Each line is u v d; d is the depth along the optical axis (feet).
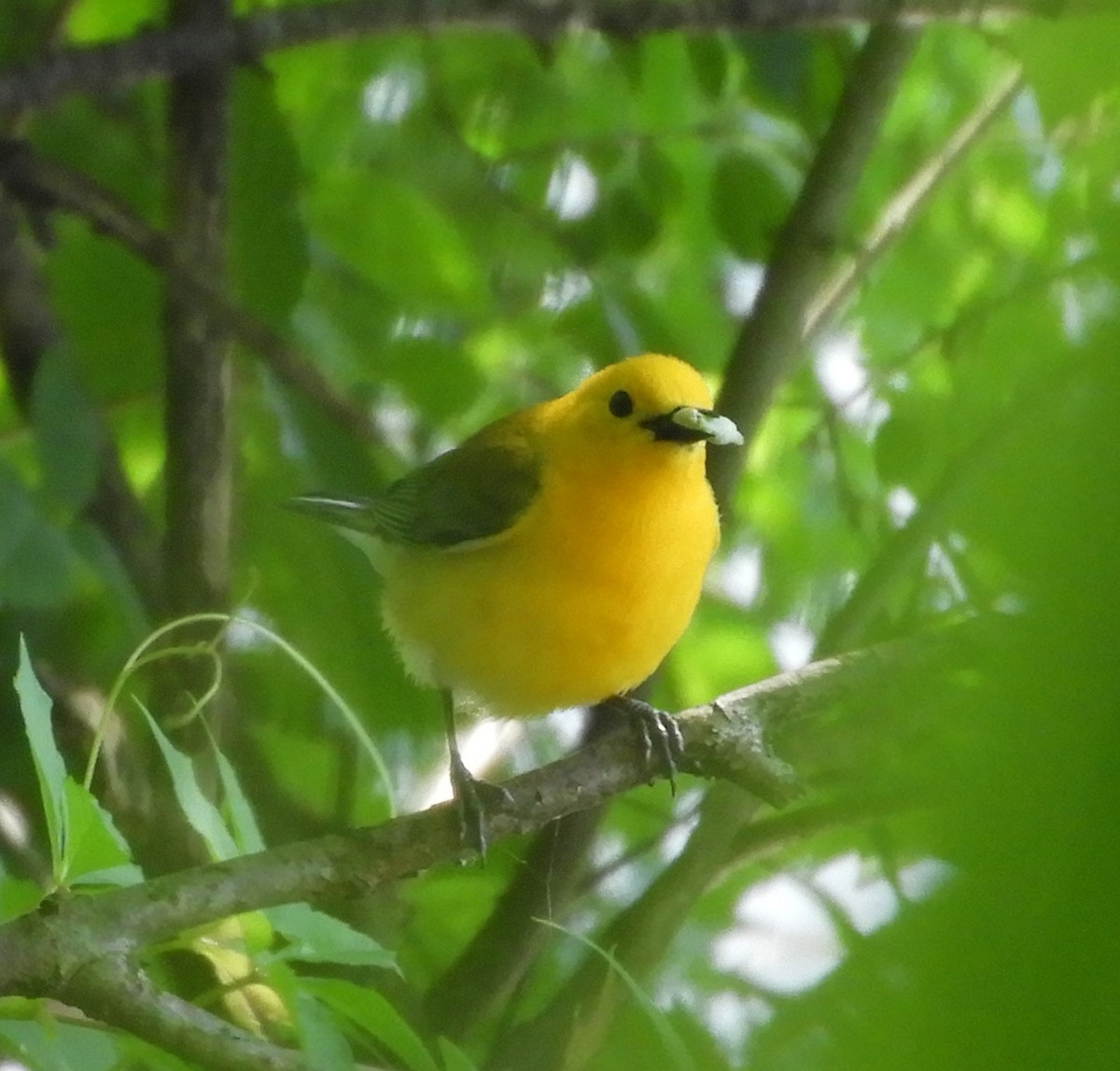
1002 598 7.10
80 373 32.04
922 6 36.65
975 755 5.89
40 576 26.68
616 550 30.22
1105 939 5.09
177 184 35.78
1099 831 5.13
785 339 37.52
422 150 46.14
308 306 41.78
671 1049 20.11
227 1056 18.83
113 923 19.35
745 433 37.09
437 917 40.73
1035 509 5.55
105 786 32.83
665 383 30.63
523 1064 31.65
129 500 34.83
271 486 37.88
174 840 32.81
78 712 33.27
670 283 48.73
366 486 36.78
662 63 46.01
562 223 46.44
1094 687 5.20
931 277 47.85
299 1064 18.94
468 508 31.17
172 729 33.86
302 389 36.73
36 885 23.86
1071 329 29.91
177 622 23.13
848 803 33.27
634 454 30.32
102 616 35.76
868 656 28.53
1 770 33.24
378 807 38.93
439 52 46.39
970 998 5.25
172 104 35.88
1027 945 5.19
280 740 39.60
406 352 42.60
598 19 36.29
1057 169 45.83
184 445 35.06
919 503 38.81
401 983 32.07
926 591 41.55
